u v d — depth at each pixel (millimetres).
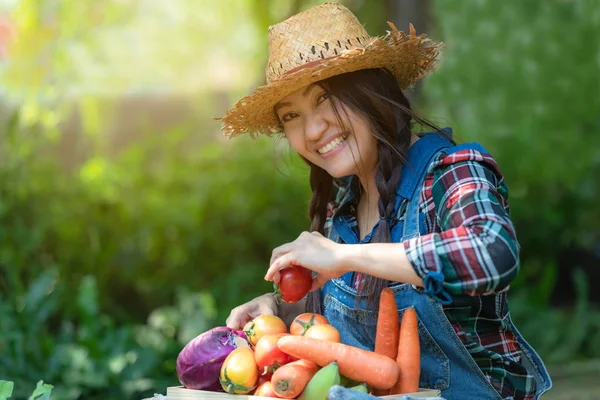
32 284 4824
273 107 2303
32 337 4457
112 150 7664
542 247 7926
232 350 1955
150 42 8148
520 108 6285
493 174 2016
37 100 6012
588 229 7984
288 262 1946
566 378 5758
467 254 1771
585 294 6855
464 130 6191
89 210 6141
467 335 2062
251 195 6883
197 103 7824
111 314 6160
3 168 5578
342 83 2109
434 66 2428
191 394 1945
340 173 2172
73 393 4039
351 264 1881
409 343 1934
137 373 4254
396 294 2084
